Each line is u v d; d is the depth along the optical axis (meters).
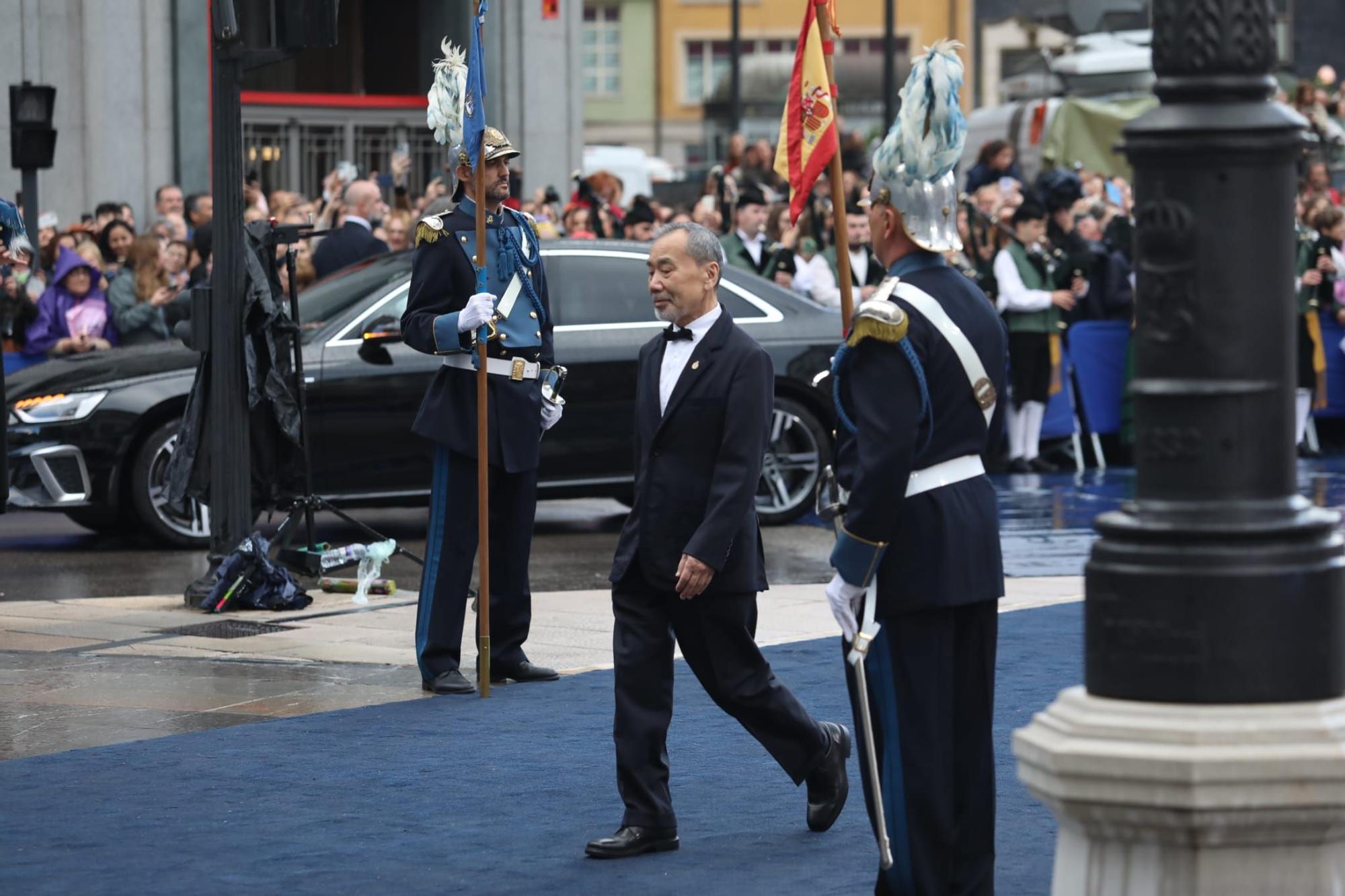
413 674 18.86
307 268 32.75
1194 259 8.45
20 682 18.42
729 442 12.98
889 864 10.94
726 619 13.05
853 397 10.62
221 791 14.41
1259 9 8.45
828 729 13.39
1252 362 8.45
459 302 18.34
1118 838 8.41
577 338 28.12
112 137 45.53
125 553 27.23
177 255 33.06
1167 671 8.44
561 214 42.59
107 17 45.28
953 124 10.62
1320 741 8.23
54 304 32.53
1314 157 50.41
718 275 13.34
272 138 51.81
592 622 21.59
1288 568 8.38
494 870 12.41
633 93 116.38
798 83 12.07
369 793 14.34
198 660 19.47
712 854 12.80
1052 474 36.72
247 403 22.73
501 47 52.31
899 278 10.75
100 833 13.27
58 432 26.98
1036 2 101.88
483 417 17.58
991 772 11.09
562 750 15.68
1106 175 52.81
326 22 22.00
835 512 10.90
